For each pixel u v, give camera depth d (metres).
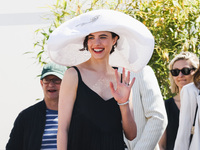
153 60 8.74
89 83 4.34
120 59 4.72
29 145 5.81
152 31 8.52
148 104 5.27
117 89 4.24
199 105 6.14
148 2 8.71
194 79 6.27
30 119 5.91
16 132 5.93
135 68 4.71
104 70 4.43
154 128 5.20
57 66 6.10
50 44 4.46
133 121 4.36
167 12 8.62
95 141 4.23
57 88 5.97
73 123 4.28
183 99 6.30
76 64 4.68
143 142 5.17
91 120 4.24
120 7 8.76
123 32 4.42
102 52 4.30
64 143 4.26
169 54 8.86
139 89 5.30
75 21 4.42
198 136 6.15
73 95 4.31
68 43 4.44
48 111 5.97
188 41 8.70
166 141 7.00
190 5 8.84
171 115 7.05
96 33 4.29
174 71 7.57
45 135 5.84
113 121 4.29
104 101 4.28
